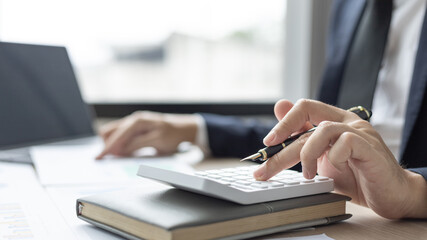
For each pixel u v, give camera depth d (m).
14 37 1.36
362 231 0.49
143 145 1.08
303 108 0.56
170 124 1.11
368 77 1.01
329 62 1.14
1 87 0.93
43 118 1.01
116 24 1.48
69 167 0.87
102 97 1.49
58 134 1.04
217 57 1.61
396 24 1.09
